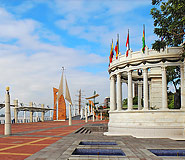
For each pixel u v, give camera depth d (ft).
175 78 156.46
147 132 114.52
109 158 46.26
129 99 126.00
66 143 69.21
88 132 144.25
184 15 95.71
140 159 45.62
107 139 81.05
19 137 89.20
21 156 49.80
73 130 129.29
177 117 113.50
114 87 146.92
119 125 127.24
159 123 114.32
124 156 48.19
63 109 380.99
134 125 119.03
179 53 115.24
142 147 62.75
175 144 71.82
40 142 73.00
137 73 168.86
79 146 62.03
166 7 98.48
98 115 426.51
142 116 118.62
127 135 105.09
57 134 102.22
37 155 50.06
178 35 100.22
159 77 168.55
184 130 109.91
